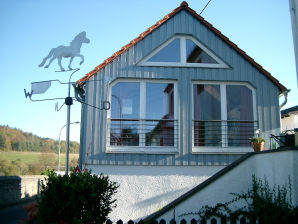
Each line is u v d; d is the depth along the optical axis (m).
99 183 5.32
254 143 8.73
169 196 9.59
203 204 6.30
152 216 6.29
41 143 44.62
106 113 9.88
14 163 32.22
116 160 9.63
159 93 10.26
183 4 10.68
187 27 10.66
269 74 10.60
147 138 9.96
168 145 9.99
